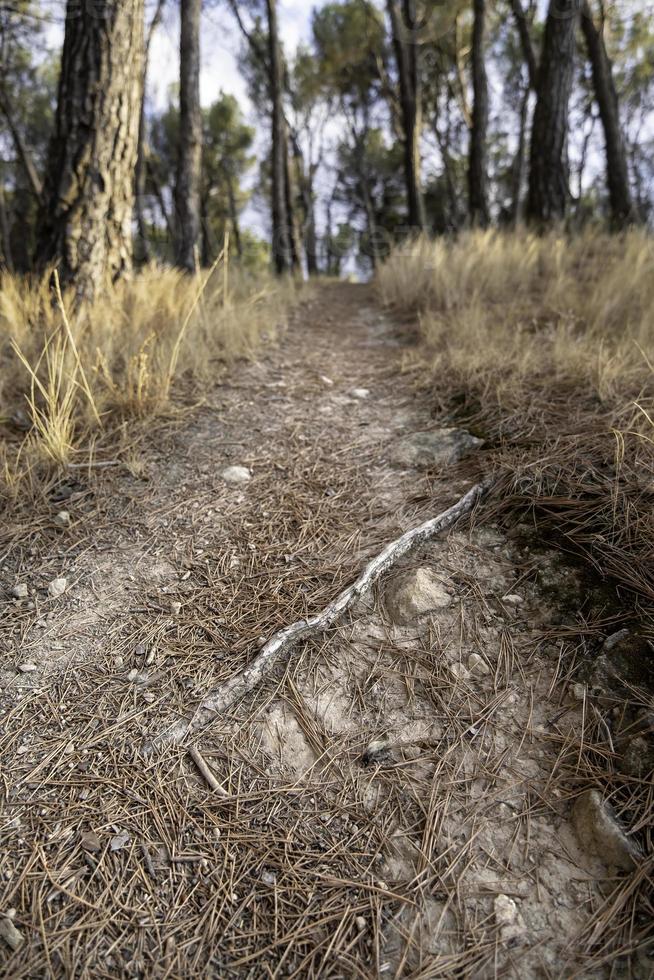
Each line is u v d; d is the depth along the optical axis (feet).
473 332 12.66
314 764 5.30
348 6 52.70
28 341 11.08
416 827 4.85
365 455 9.33
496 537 7.27
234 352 13.24
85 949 4.07
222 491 8.67
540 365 10.55
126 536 7.79
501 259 18.51
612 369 9.36
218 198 81.92
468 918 4.29
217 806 4.98
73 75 12.69
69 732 5.44
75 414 9.73
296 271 42.73
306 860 4.64
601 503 7.07
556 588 6.47
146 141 57.21
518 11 37.37
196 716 5.61
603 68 32.22
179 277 16.72
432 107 58.44
